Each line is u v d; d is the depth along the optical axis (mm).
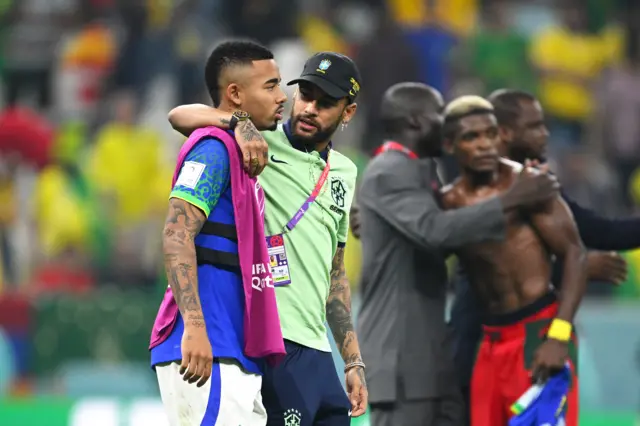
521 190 21281
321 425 17766
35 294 37125
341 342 18469
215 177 16188
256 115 16969
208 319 16234
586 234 23281
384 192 22156
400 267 22406
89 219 42562
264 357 16641
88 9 54031
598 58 52312
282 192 17391
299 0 54625
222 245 16391
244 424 16312
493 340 22141
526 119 23516
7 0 53750
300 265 17391
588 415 31906
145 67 49375
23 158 42875
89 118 50094
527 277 21875
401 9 53906
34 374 36656
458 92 48625
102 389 36125
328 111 17406
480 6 54875
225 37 51406
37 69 52469
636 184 46906
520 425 21188
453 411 22547
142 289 40281
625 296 38562
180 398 16250
